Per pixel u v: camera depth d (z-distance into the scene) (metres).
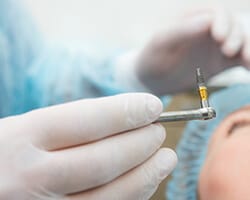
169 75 0.53
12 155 0.34
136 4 0.55
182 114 0.34
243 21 0.52
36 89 0.55
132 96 0.35
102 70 0.55
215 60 0.51
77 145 0.34
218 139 0.44
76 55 0.55
